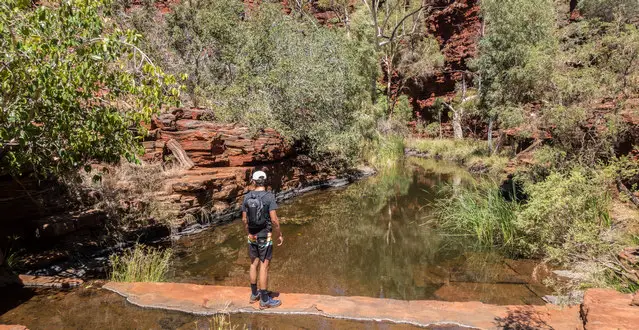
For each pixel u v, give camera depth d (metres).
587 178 8.90
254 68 16.94
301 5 33.78
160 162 11.45
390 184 18.72
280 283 7.16
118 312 5.32
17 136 5.89
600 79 10.39
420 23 38.81
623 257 5.99
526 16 18.52
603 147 9.88
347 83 18.91
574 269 6.87
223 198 11.84
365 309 5.38
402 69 39.66
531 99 17.30
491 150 24.08
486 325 4.90
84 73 5.75
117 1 17.91
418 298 6.43
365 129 22.02
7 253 6.95
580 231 6.89
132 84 6.09
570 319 4.97
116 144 6.79
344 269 7.97
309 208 13.80
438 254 8.87
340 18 35.12
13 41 4.96
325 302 5.61
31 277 6.47
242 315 5.21
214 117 14.98
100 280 6.60
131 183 9.75
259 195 5.32
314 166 18.00
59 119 6.04
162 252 8.71
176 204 10.14
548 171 10.78
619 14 11.78
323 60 18.50
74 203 8.39
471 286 6.91
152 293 5.91
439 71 38.03
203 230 10.65
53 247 7.52
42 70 5.17
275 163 15.46
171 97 6.43
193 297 5.77
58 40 5.54
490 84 21.45
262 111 15.12
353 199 15.34
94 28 5.56
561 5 26.17
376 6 29.81
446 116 38.03
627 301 4.25
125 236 8.78
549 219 7.74
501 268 7.81
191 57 17.75
